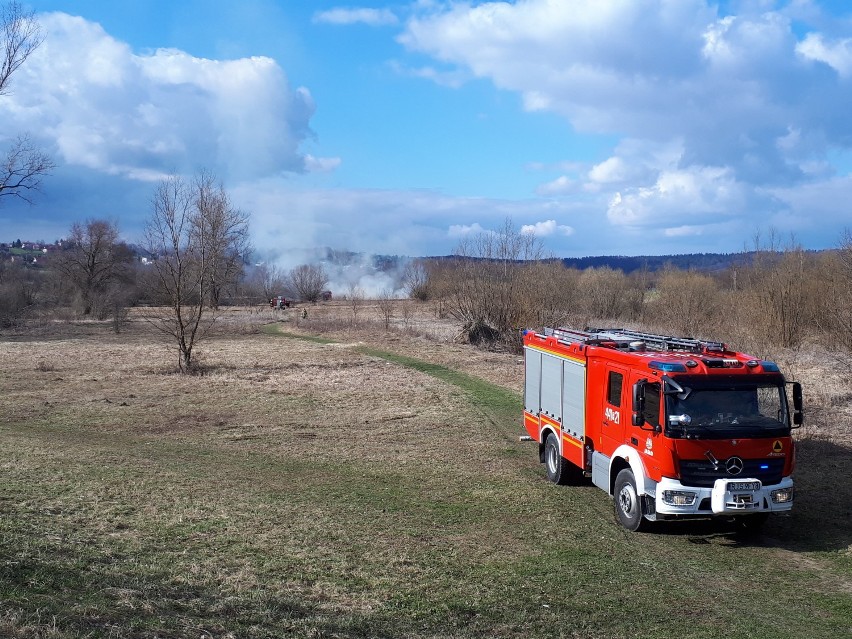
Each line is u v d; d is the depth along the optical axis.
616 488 10.87
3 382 25.38
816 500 11.95
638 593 7.94
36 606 5.75
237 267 63.62
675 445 9.45
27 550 7.76
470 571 8.42
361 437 17.42
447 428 18.53
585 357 11.92
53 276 75.44
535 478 13.66
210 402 21.94
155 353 35.19
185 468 13.83
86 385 24.94
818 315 33.38
